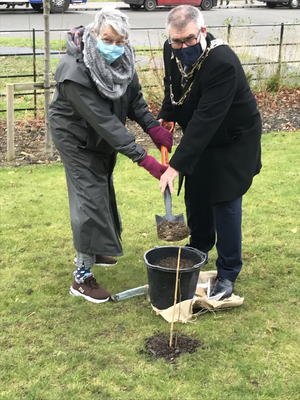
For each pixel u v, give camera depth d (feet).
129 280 11.14
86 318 9.55
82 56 8.61
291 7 80.12
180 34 8.47
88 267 10.20
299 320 9.38
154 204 15.49
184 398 7.36
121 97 9.36
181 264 9.89
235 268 10.19
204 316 9.57
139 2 69.41
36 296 10.38
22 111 26.07
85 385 7.64
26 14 61.31
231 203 9.75
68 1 61.31
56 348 8.59
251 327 9.16
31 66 33.68
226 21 29.66
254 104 9.52
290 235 13.17
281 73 29.73
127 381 7.72
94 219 9.59
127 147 9.04
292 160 19.22
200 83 8.97
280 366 8.05
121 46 8.46
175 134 22.86
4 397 7.39
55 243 12.94
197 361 8.18
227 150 9.51
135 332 9.06
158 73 25.94
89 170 9.57
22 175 17.94
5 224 13.96
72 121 9.39
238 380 7.72
